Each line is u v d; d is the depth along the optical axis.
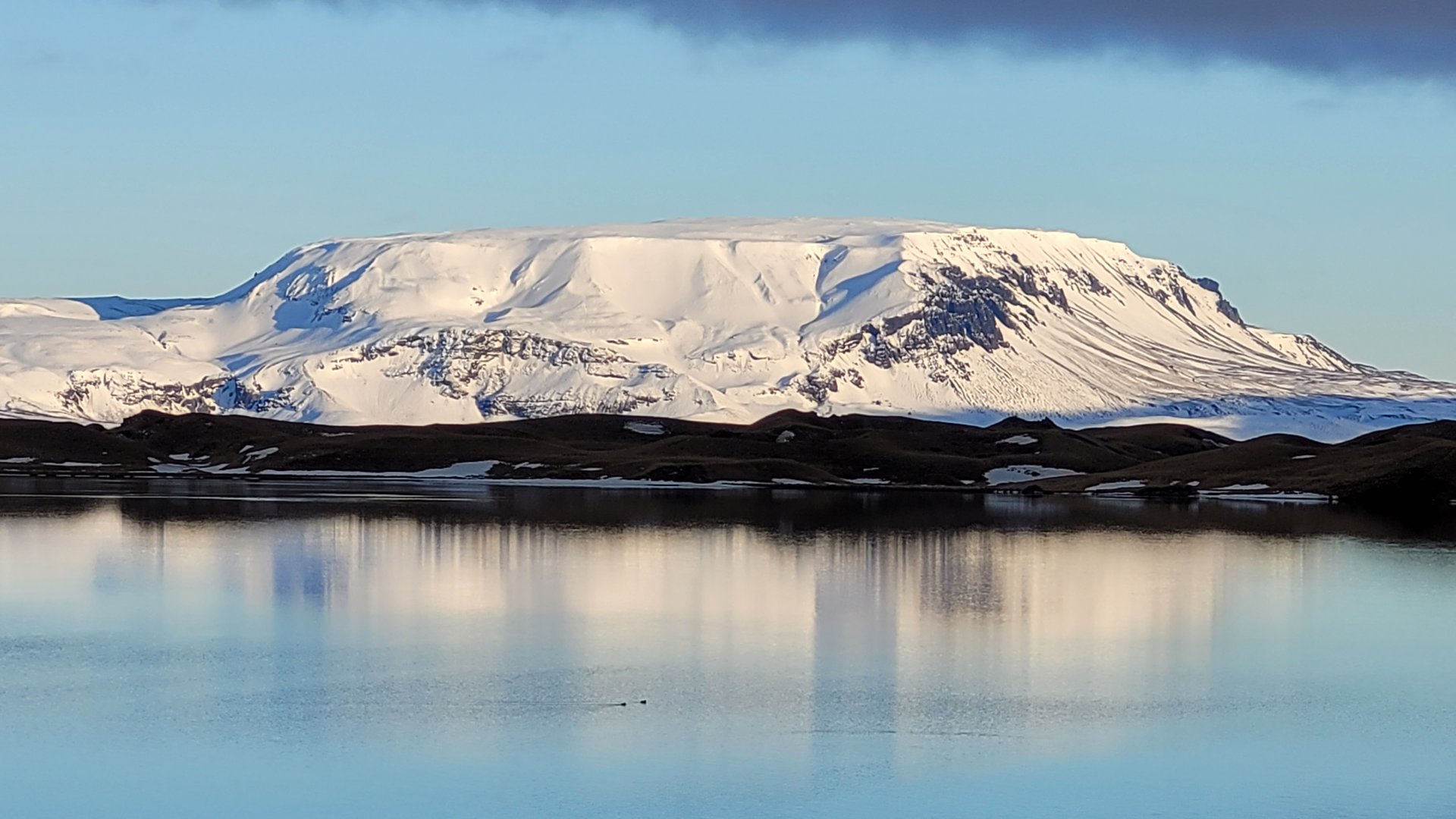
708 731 197.25
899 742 193.00
